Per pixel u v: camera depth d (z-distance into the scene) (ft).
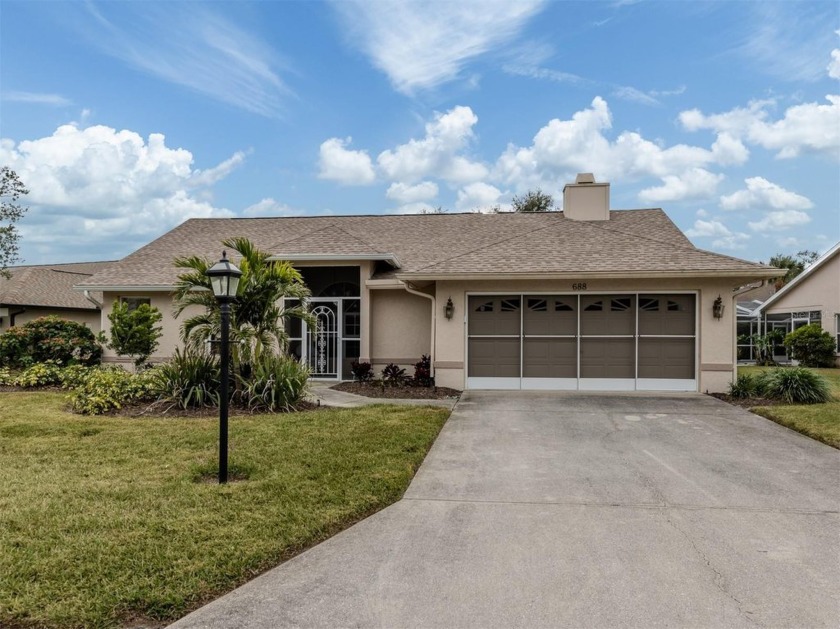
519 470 20.34
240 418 28.14
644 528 14.79
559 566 12.51
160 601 10.64
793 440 25.12
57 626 9.91
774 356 79.10
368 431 25.14
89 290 49.34
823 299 74.69
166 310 49.70
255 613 10.50
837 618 10.38
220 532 13.75
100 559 12.23
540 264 39.88
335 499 16.26
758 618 10.36
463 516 15.69
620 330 40.11
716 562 12.73
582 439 25.32
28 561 12.07
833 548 13.55
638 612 10.57
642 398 36.70
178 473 18.66
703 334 38.83
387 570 12.32
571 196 54.80
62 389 38.70
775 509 16.30
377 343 46.75
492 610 10.64
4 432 24.76
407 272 40.27
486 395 38.14
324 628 10.00
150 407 30.42
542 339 40.75
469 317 41.32
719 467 20.77
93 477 18.21
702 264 37.96
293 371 32.35
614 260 39.86
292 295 33.53
